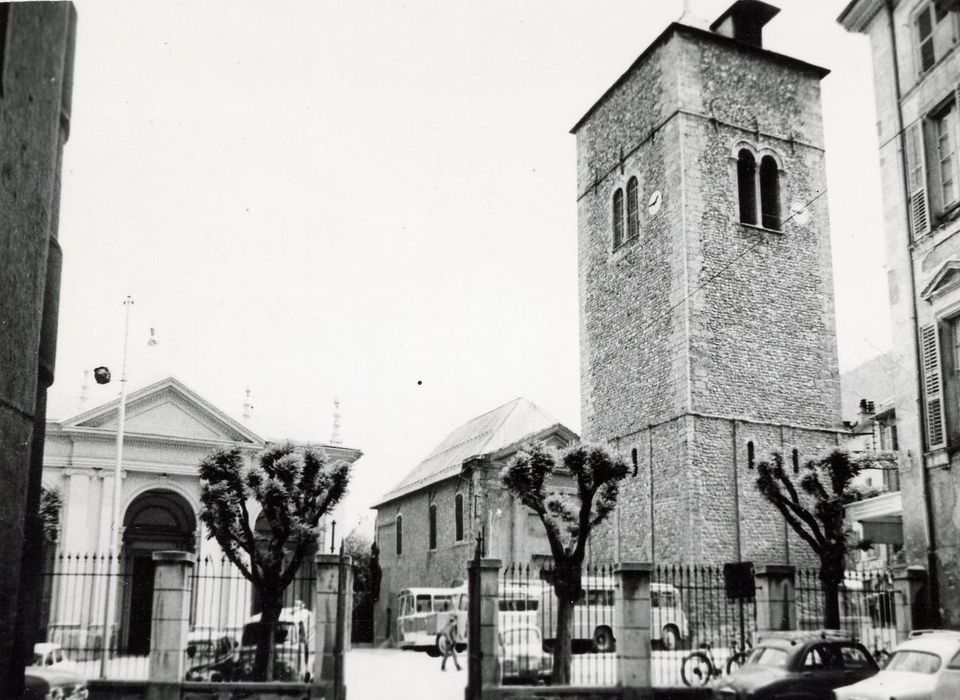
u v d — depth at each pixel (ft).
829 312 118.01
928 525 65.41
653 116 121.19
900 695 42.86
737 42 120.26
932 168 68.18
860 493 83.97
